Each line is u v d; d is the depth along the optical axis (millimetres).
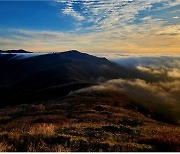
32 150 9586
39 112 44219
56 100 70625
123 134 14586
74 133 13852
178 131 17078
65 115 36500
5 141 10773
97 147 10531
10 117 40531
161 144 10883
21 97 114562
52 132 12625
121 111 45781
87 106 49062
